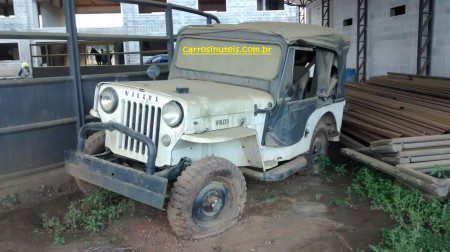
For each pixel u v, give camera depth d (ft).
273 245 13.43
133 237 13.87
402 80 30.12
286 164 17.29
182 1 77.25
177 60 18.52
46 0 86.53
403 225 14.35
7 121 17.08
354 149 19.79
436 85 26.63
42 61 49.14
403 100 24.85
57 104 18.66
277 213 15.92
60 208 16.16
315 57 17.99
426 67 43.45
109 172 13.66
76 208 15.93
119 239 13.78
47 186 17.85
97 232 14.19
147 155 13.48
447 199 15.33
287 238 13.91
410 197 15.62
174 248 13.17
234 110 14.34
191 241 13.55
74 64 18.98
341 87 20.63
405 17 47.50
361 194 17.81
